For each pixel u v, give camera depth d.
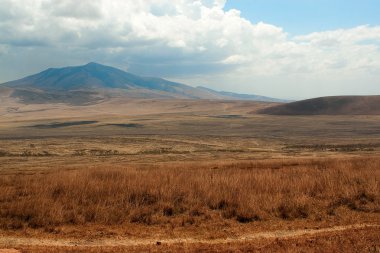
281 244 11.20
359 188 18.27
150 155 66.31
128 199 16.66
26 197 17.25
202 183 18.70
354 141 97.06
